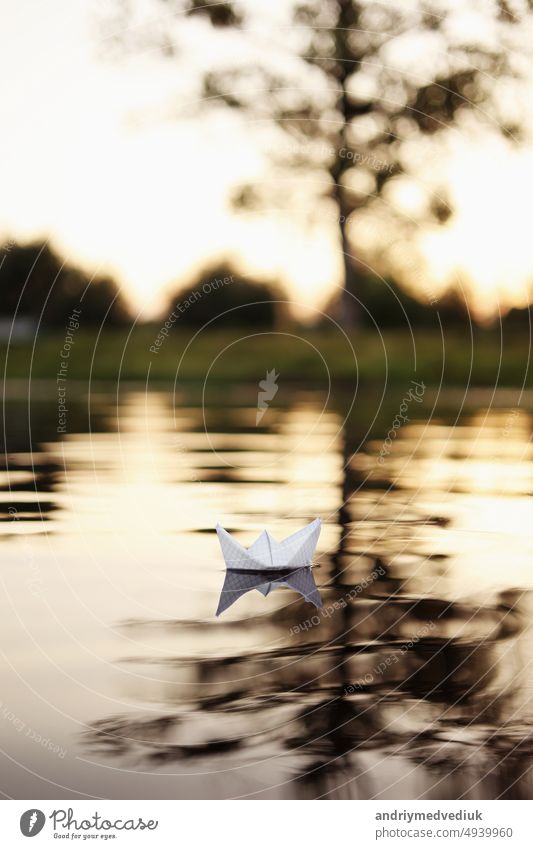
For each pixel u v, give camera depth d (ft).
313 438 46.21
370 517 26.89
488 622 17.07
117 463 37.45
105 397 72.43
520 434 48.57
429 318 75.82
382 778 11.84
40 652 15.43
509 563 21.42
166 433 48.03
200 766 11.87
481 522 26.08
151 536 24.09
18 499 29.04
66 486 31.65
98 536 23.91
